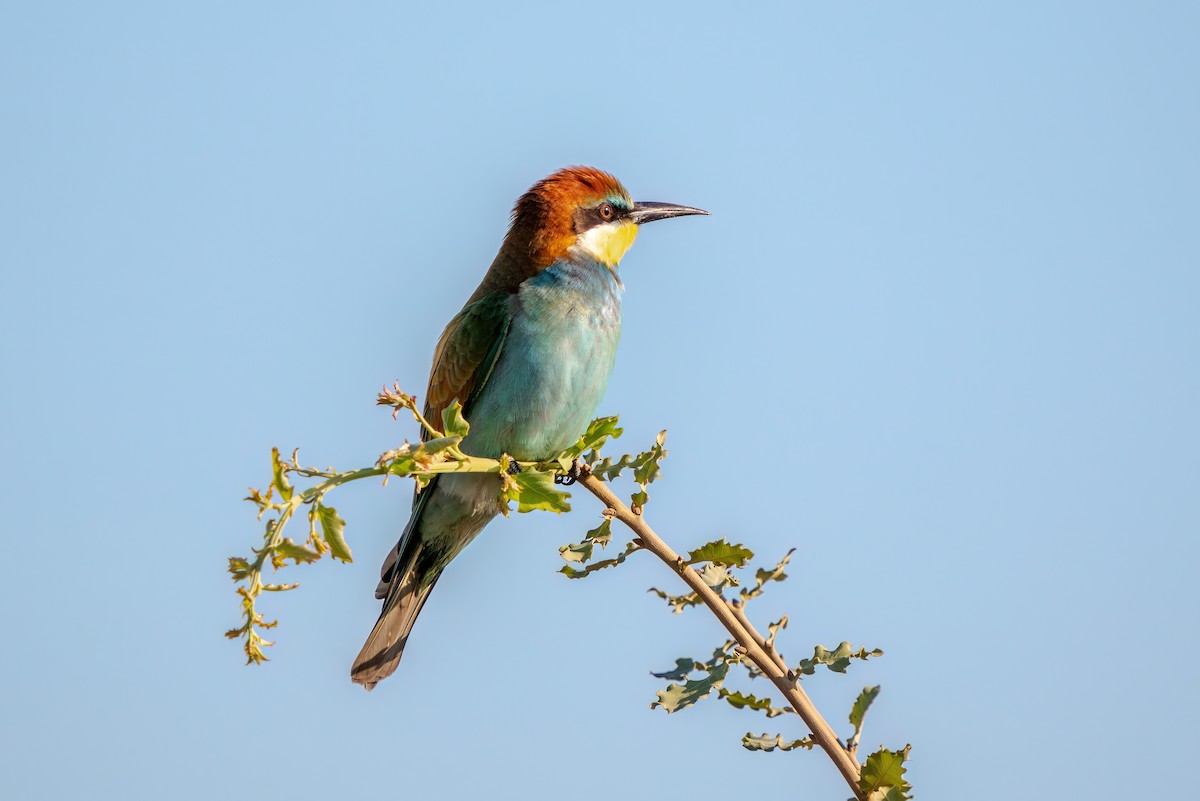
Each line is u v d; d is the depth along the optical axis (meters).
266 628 4.71
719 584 6.43
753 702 5.95
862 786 5.72
